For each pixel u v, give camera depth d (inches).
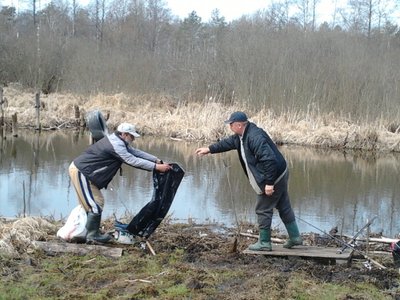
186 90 1169.4
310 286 246.7
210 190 547.2
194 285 242.8
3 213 430.6
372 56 1053.8
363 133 909.8
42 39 1456.7
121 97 1188.5
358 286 249.4
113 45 1546.5
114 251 282.4
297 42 1072.8
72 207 455.8
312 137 919.0
